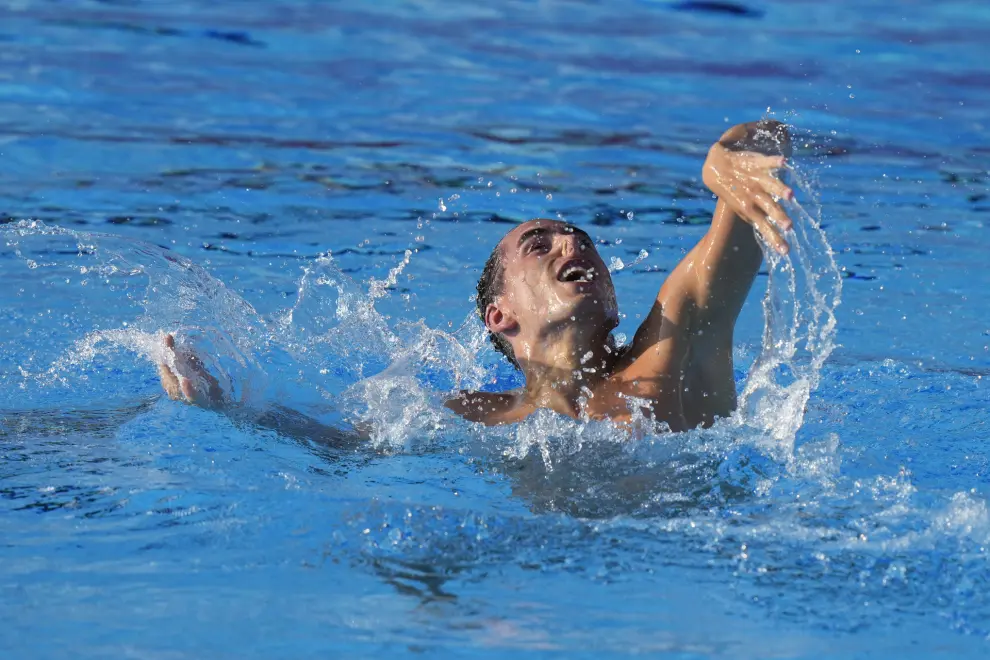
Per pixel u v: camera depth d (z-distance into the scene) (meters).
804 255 10.02
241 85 27.61
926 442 10.24
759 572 7.41
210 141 22.95
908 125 25.11
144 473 9.01
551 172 21.50
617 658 6.32
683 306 10.18
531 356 10.61
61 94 26.00
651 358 10.20
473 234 18.02
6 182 19.95
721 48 32.38
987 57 31.38
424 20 35.38
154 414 10.38
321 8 36.53
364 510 8.29
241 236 17.58
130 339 11.69
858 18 36.00
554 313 10.40
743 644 6.49
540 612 6.87
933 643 6.54
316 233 17.86
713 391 10.20
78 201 19.05
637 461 9.36
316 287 15.39
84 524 8.04
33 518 8.12
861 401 11.63
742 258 10.02
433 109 26.08
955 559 7.59
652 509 8.45
